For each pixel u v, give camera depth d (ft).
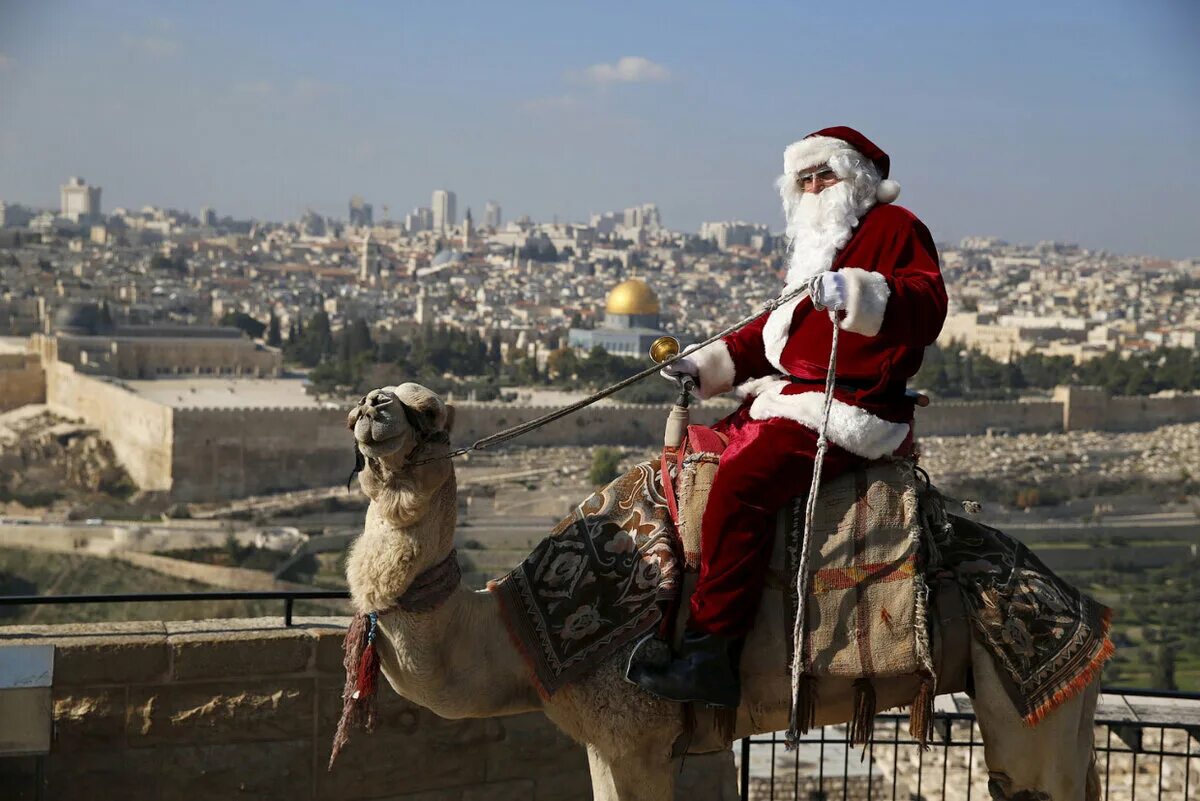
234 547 269.85
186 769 17.97
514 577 13.15
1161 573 263.49
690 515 12.82
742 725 13.03
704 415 276.82
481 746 19.08
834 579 12.52
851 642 12.42
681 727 12.79
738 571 12.44
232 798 18.13
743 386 13.70
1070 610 12.71
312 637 18.39
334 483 338.75
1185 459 387.34
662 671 12.44
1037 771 12.66
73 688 17.56
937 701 24.13
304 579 261.24
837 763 34.19
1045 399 456.86
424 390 12.26
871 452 12.65
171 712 17.89
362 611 12.56
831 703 12.75
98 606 194.59
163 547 274.98
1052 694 12.48
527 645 12.85
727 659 12.51
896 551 12.54
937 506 12.96
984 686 12.66
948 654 12.64
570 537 13.15
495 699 12.96
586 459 347.97
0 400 419.74
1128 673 162.30
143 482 340.18
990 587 12.62
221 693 18.07
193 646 17.94
